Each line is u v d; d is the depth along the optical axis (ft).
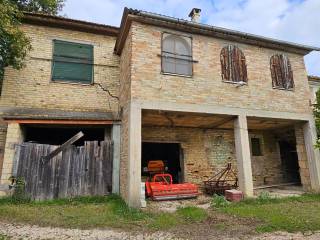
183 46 28.53
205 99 27.55
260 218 19.77
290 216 20.17
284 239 15.35
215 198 26.73
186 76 27.32
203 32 28.99
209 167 36.68
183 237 15.76
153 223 18.48
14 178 24.49
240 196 26.96
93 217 19.61
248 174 27.73
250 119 31.48
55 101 30.04
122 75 30.66
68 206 23.31
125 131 26.43
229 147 38.68
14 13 26.22
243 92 29.68
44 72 30.37
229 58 30.12
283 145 43.16
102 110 31.68
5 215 19.52
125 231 16.78
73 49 32.22
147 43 26.35
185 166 35.35
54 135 33.65
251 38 30.83
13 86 28.89
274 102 31.14
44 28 31.58
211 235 16.12
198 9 35.73
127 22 26.50
